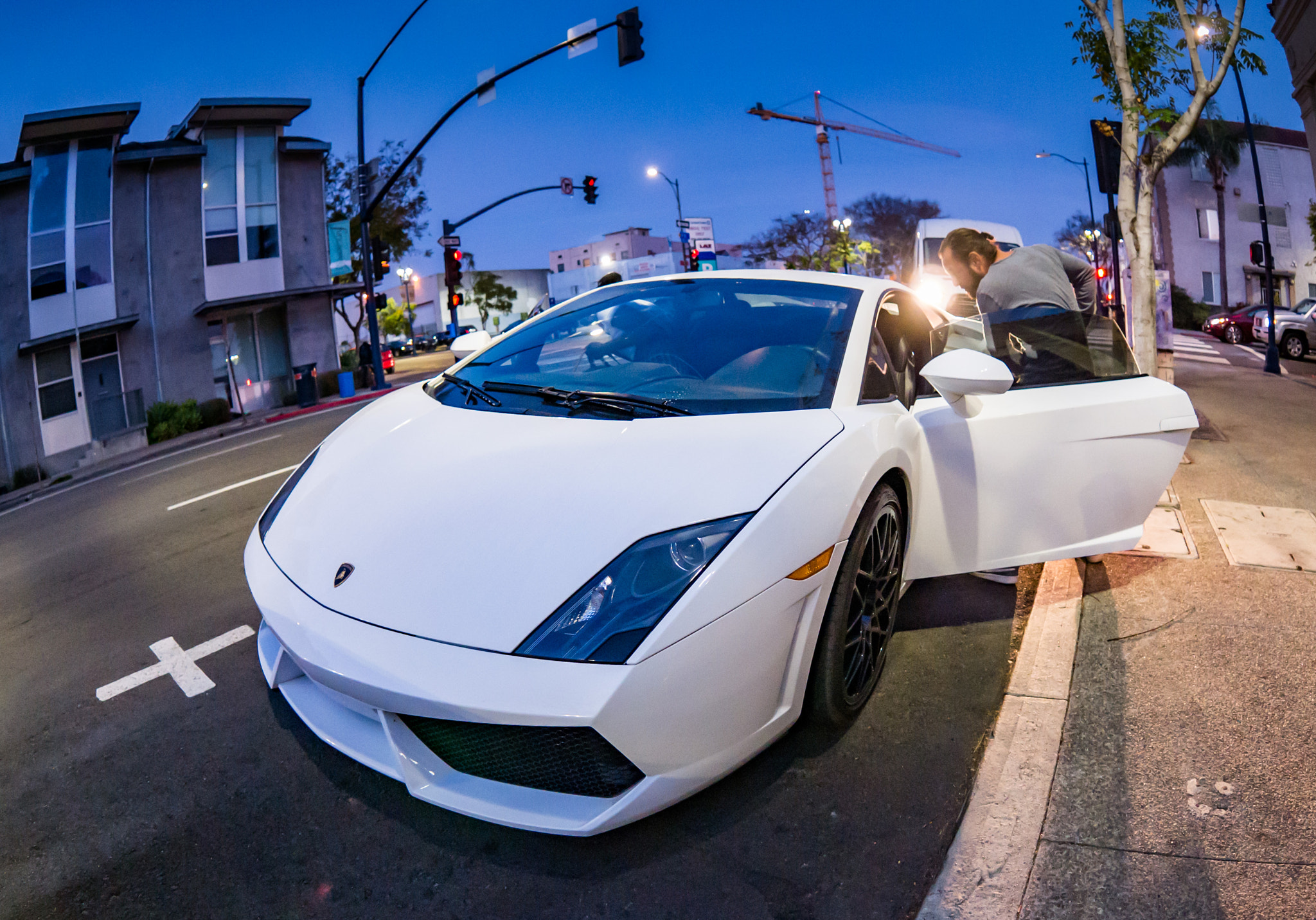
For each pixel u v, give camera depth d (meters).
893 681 2.53
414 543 1.87
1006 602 3.07
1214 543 3.54
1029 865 1.76
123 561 4.78
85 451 16.09
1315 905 1.62
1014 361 2.72
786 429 2.08
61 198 17.05
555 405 2.38
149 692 2.75
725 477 1.90
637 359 2.55
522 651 1.62
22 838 2.00
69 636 3.46
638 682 1.61
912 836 1.87
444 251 22.33
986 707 2.38
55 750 2.41
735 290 2.86
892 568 2.37
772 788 2.04
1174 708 2.30
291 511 2.20
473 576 1.75
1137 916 1.62
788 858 1.81
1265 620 2.78
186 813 2.05
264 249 19.58
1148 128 5.49
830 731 2.24
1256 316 19.19
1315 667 2.46
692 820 1.94
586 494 1.89
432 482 2.07
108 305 17.53
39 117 16.30
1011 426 2.57
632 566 1.72
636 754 1.64
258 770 2.20
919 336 3.05
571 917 1.67
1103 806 1.93
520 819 1.69
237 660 2.95
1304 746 2.10
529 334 2.98
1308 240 45.88
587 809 1.70
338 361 21.00
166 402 17.33
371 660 1.66
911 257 14.48
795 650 1.91
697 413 2.21
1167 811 1.90
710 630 1.69
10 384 16.28
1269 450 5.53
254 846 1.91
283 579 1.93
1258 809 1.89
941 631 2.86
